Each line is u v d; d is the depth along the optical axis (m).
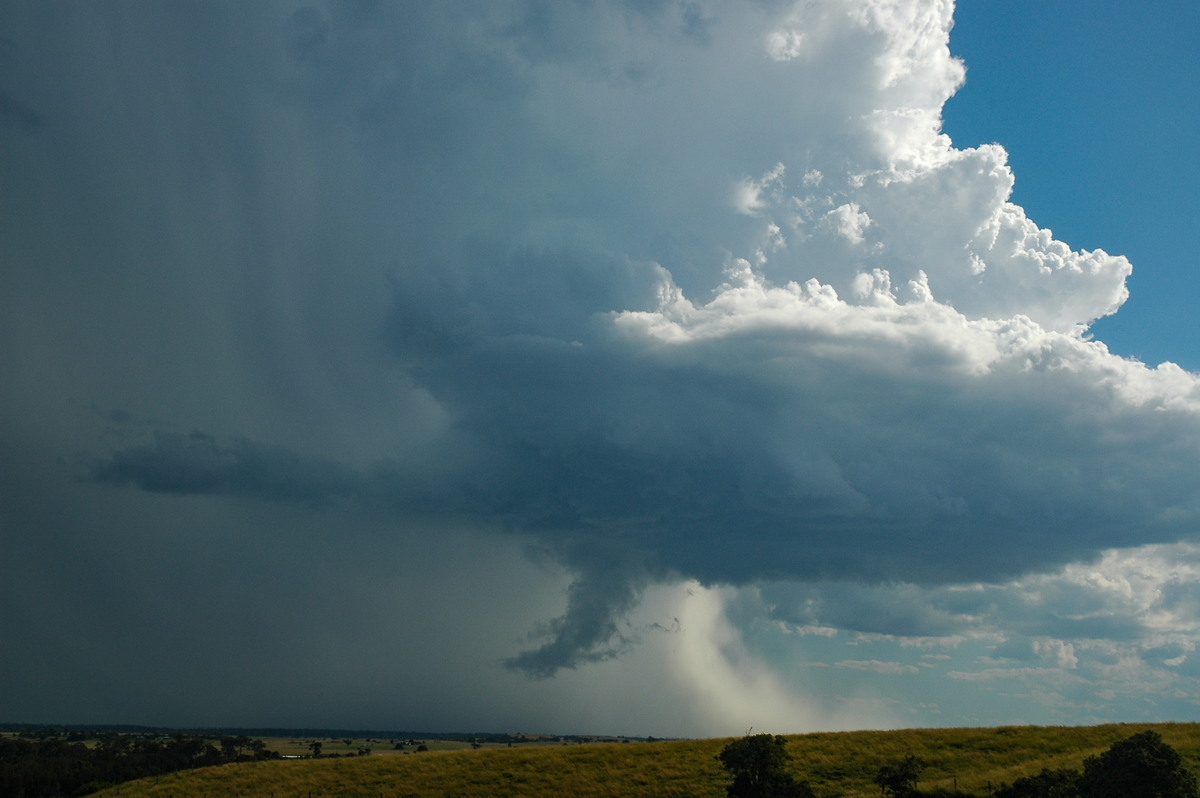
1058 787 54.97
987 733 85.94
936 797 64.19
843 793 69.31
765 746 61.59
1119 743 51.47
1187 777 48.84
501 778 81.44
